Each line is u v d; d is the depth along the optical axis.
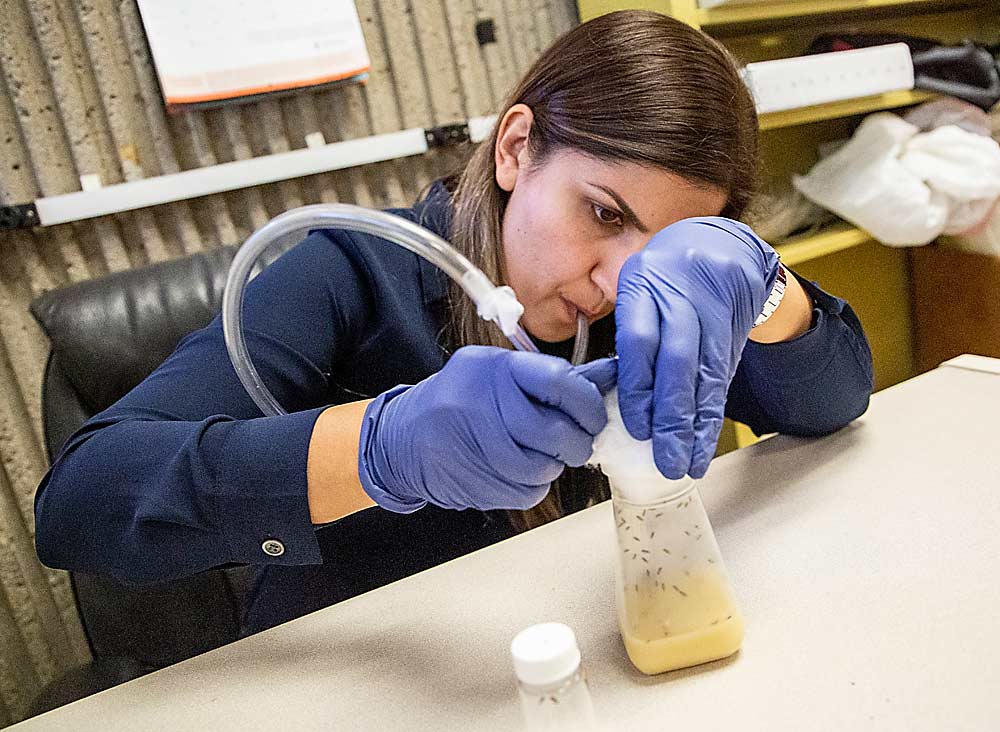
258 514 0.56
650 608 0.47
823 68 1.38
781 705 0.43
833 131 1.80
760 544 0.59
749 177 0.75
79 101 1.25
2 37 1.19
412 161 1.52
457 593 0.61
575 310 0.77
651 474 0.46
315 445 0.56
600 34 0.72
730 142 0.70
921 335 1.95
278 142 1.40
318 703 0.51
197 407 0.69
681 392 0.47
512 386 0.48
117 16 1.27
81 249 1.28
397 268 0.91
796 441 0.78
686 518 0.47
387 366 0.89
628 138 0.67
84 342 1.00
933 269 1.84
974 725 0.39
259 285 0.83
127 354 1.01
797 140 1.75
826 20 1.71
